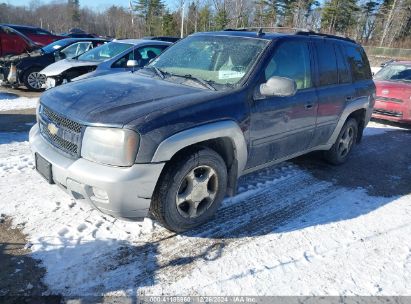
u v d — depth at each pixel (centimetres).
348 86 526
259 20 4969
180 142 306
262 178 496
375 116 898
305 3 5281
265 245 347
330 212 421
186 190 337
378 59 3638
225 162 374
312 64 458
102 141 291
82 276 288
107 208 300
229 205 415
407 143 747
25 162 493
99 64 808
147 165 294
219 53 412
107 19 6731
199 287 288
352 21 5678
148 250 326
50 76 907
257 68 381
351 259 337
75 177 296
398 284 309
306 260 330
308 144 477
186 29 4091
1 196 394
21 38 1274
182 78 389
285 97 407
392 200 466
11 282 276
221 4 3806
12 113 795
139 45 866
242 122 358
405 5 5419
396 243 369
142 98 329
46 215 363
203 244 341
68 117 312
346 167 575
